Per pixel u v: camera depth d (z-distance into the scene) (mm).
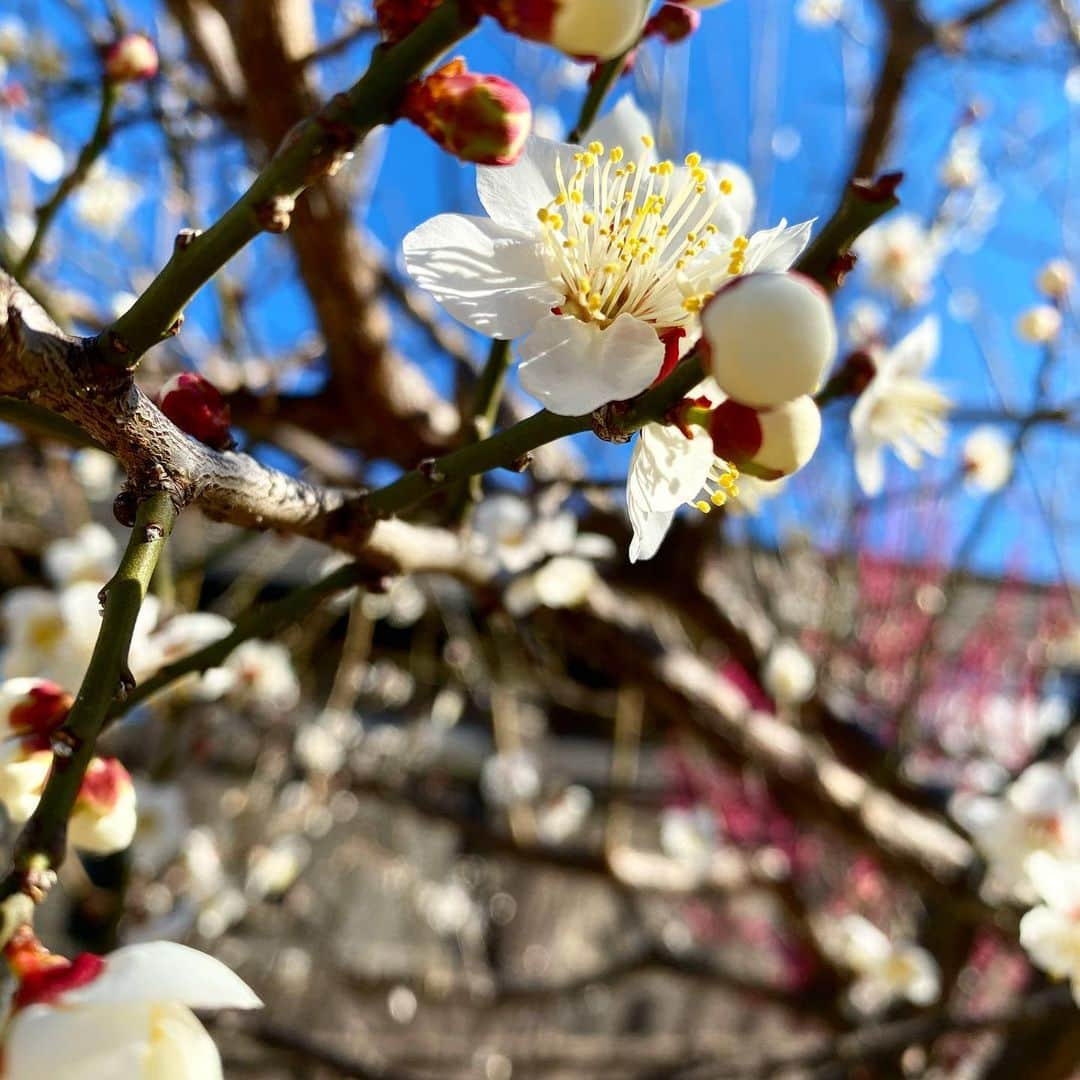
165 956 54
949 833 256
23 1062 51
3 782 78
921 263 274
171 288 67
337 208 176
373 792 362
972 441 239
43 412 85
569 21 60
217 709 282
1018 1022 216
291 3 152
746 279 64
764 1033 498
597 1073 437
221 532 340
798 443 72
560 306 83
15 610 146
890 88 223
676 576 257
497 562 170
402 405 210
